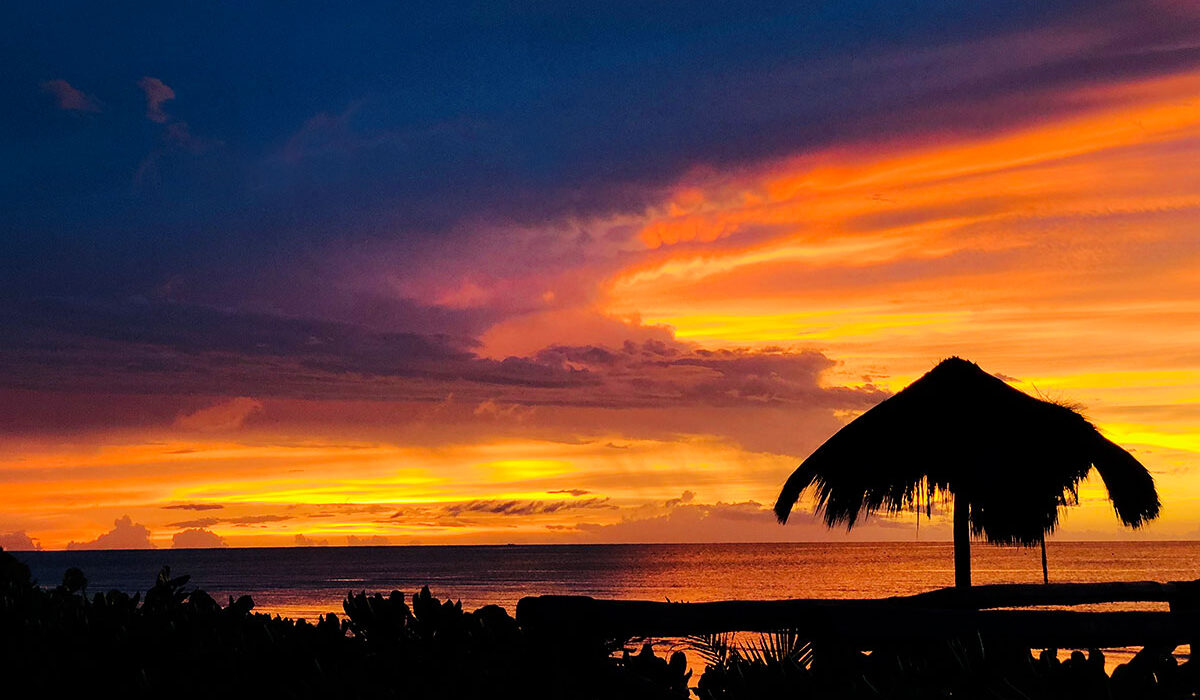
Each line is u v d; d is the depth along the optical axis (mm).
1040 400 6938
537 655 3146
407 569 154875
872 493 6855
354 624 3637
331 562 198375
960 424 6602
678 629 3086
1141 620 2820
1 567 5148
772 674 2971
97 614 4102
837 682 2914
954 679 2822
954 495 6770
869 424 6988
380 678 3211
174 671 3447
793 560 181375
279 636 3625
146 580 119375
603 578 118750
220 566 176500
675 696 3082
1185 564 134000
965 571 6699
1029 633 2824
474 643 3367
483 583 109188
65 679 3469
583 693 3086
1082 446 6633
